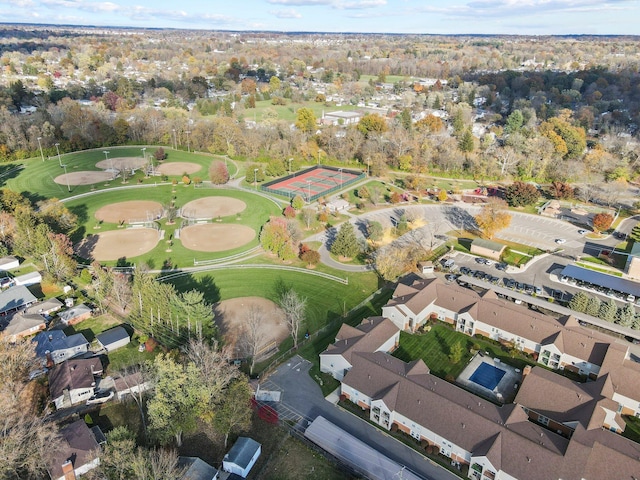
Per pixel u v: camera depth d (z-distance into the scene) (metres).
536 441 62.25
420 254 125.88
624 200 173.12
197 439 68.75
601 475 58.03
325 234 141.88
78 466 61.16
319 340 92.12
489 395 78.12
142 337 89.94
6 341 79.50
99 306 102.12
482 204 167.88
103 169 196.88
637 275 116.69
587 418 67.44
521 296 106.06
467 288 110.38
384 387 73.12
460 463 65.19
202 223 148.50
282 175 196.00
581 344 83.19
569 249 134.62
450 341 92.56
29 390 74.75
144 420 70.75
